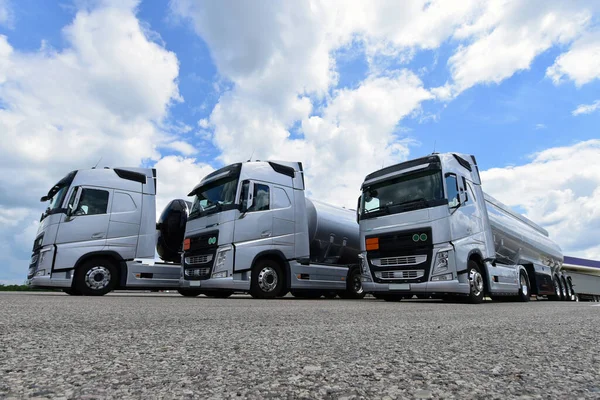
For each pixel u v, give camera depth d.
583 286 18.25
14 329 2.07
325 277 9.12
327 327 2.45
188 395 0.94
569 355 1.52
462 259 7.02
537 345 1.78
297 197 8.84
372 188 8.19
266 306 4.62
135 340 1.79
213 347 1.64
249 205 7.84
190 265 7.98
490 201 9.23
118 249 8.05
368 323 2.75
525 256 10.73
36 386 0.99
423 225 7.15
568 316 3.62
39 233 7.94
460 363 1.34
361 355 1.49
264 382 1.07
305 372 1.19
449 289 6.78
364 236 8.00
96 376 1.10
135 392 0.95
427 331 2.30
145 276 8.30
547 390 1.00
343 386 1.03
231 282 7.41
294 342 1.81
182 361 1.34
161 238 10.02
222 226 7.60
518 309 4.87
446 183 7.20
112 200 8.16
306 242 8.76
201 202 8.41
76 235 7.68
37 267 7.40
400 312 3.99
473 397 0.94
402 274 7.28
